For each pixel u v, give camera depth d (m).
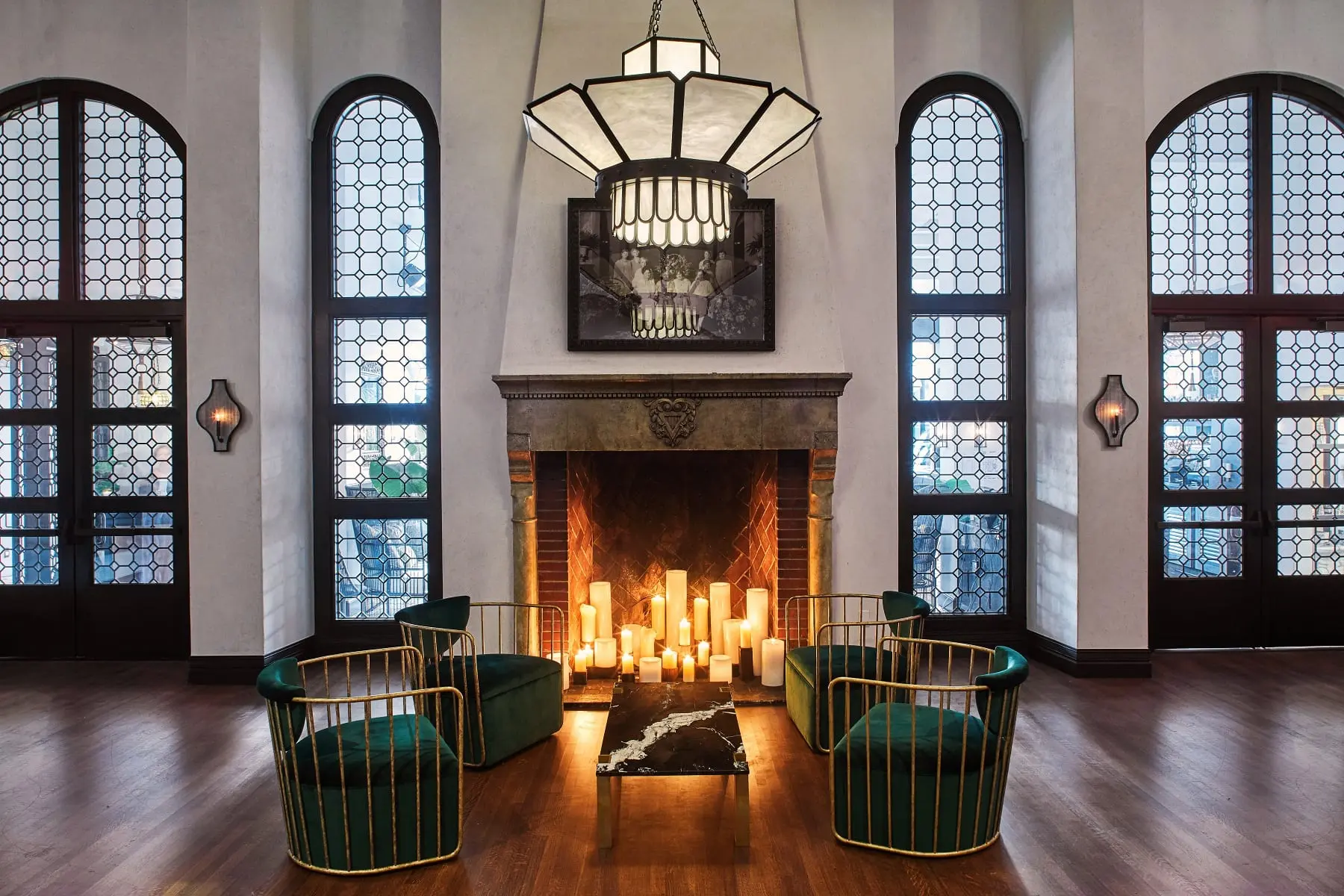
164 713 4.70
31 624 5.82
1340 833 3.26
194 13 5.19
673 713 3.66
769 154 2.80
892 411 5.57
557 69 5.18
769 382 4.95
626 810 3.52
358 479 5.86
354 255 5.84
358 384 5.84
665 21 5.20
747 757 4.06
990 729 3.08
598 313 5.05
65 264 5.79
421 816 3.04
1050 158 5.50
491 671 4.09
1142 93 5.23
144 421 5.79
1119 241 5.24
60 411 5.82
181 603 5.80
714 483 5.65
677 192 2.61
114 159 5.81
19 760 4.04
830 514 5.21
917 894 2.84
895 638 3.81
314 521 5.81
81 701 4.91
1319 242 5.96
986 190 5.90
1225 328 5.91
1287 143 5.93
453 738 3.89
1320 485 5.96
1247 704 4.77
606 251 5.06
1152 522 5.90
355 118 5.84
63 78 5.75
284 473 5.48
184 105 5.72
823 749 4.08
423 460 5.84
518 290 5.11
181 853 3.16
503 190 5.41
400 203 5.84
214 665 5.22
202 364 5.21
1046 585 5.60
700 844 3.20
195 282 5.20
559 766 3.99
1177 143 5.88
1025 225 5.82
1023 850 3.13
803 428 5.00
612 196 2.75
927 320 5.89
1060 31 5.38
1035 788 3.68
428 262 5.79
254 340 5.21
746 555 5.68
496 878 2.96
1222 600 5.93
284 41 5.48
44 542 5.84
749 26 5.23
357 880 2.96
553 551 5.28
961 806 3.04
